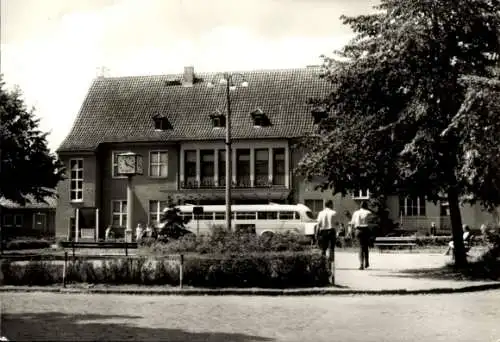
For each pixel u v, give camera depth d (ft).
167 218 95.30
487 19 72.59
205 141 181.27
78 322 42.57
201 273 60.54
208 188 179.83
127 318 44.50
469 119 67.21
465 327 42.68
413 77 72.64
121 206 185.26
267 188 176.55
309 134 85.51
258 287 60.34
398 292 59.67
